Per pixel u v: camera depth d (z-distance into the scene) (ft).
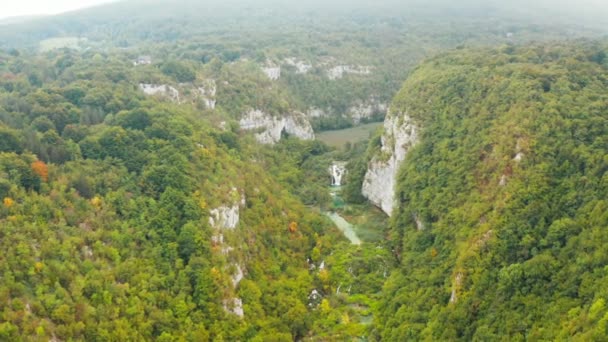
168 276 330.75
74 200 331.16
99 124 439.63
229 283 351.87
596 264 284.00
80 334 267.59
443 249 398.83
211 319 328.90
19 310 253.65
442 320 330.54
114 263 314.76
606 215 299.38
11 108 435.94
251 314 354.95
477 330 305.53
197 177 401.90
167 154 406.00
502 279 317.83
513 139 390.21
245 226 418.10
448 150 462.19
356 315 387.55
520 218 342.44
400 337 341.62
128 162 393.29
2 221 286.46
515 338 285.64
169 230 351.87
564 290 290.76
